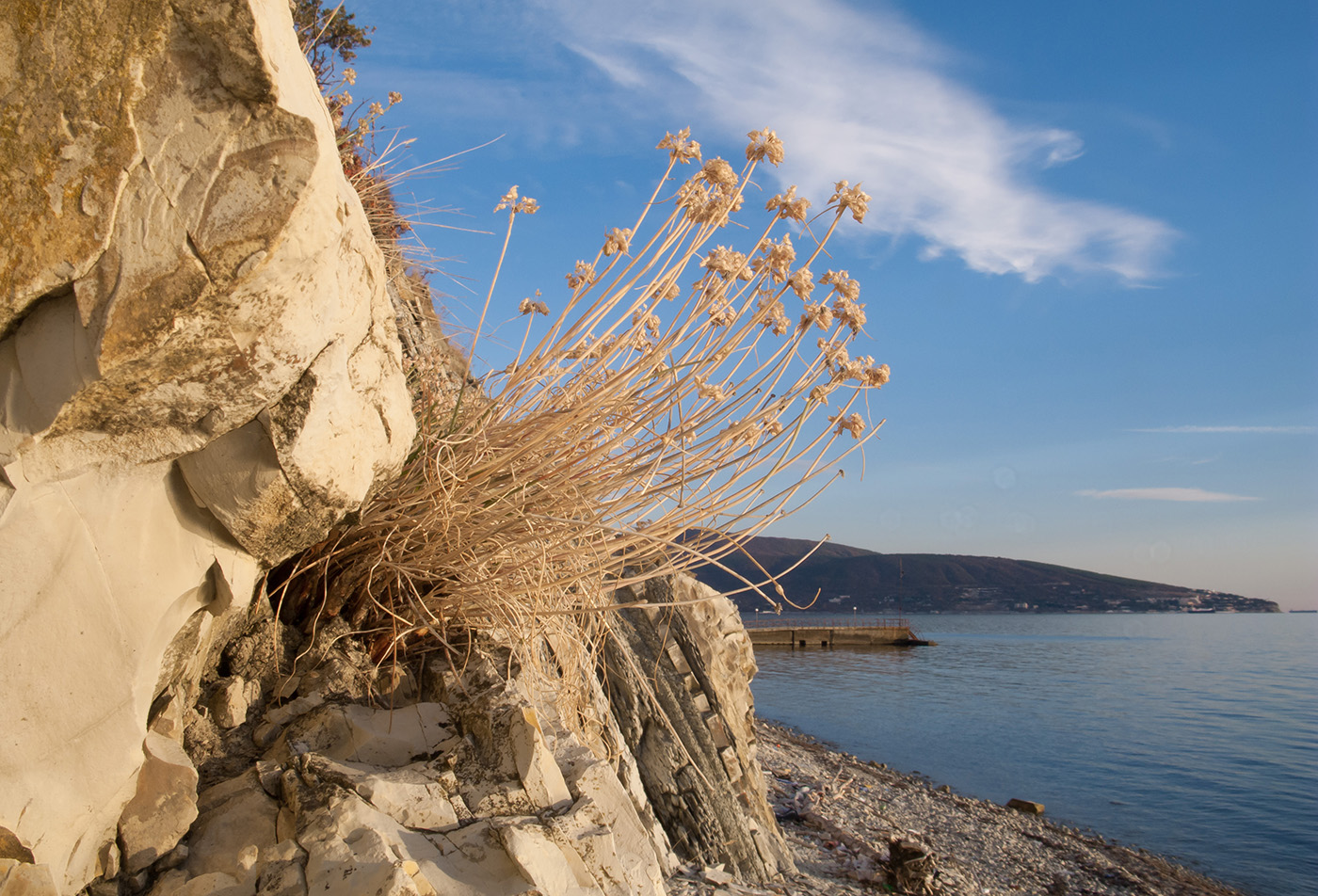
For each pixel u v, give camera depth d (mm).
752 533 3344
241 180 1586
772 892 5738
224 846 2041
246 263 1607
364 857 1910
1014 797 18891
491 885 2035
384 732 2611
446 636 3205
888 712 31641
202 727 2432
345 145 5258
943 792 18000
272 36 1591
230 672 2660
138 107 1530
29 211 1521
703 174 3145
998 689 42219
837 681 42812
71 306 1607
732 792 6363
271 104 1564
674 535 3189
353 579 2936
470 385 3893
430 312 5750
